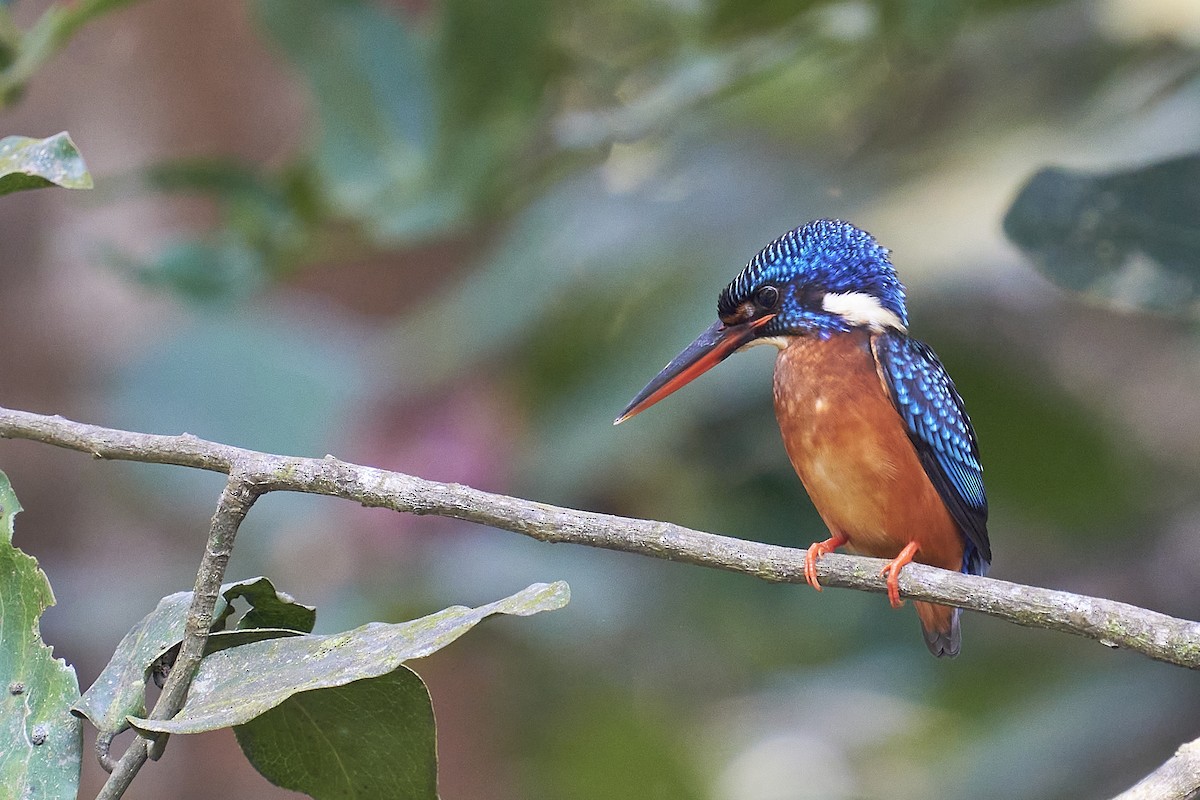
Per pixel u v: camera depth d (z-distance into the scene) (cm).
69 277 1145
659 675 1215
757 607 1152
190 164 883
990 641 1178
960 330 1075
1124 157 995
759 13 899
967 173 1048
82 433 446
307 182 891
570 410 943
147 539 1116
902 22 809
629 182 1102
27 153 425
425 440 998
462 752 1127
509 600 381
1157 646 439
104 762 399
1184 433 1187
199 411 1023
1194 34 1043
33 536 1105
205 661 406
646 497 1076
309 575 996
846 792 1348
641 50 1009
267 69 1166
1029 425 1051
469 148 888
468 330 977
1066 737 1002
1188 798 467
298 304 1168
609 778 1188
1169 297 733
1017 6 923
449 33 856
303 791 413
